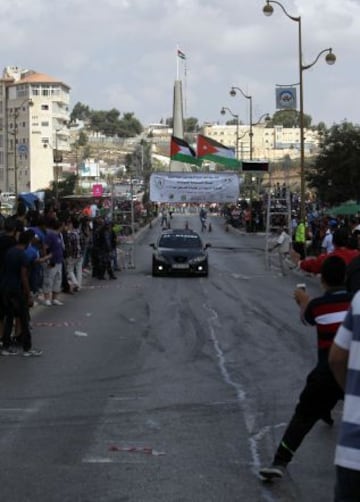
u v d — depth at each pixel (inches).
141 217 2642.7
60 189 3567.9
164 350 475.5
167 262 1047.0
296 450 248.8
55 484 228.2
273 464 233.3
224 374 401.1
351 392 135.3
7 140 5546.3
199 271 1052.5
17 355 452.1
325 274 246.5
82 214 1011.3
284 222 1630.2
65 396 347.9
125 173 5231.3
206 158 1481.3
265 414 316.5
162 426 296.4
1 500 213.8
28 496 217.5
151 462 250.7
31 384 373.4
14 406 328.2
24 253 445.1
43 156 5575.8
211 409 324.5
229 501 214.8
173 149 1503.4
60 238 711.7
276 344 500.1
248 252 1588.3
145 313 661.9
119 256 1311.5
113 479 233.3
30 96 5575.8
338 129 1985.7
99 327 574.6
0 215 591.5
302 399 235.1
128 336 531.8
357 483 131.8
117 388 365.4
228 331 558.3
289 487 227.5
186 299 777.6
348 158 1915.6
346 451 133.3
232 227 2497.5
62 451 262.4
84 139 6968.5
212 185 1449.3
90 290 861.8
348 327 140.8
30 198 1483.8
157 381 382.0
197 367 420.2
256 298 791.1
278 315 652.1
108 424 298.8
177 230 1157.1
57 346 486.9
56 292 713.6
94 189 2464.3
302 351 473.1
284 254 1138.7
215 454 260.5
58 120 5762.8
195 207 3998.5
